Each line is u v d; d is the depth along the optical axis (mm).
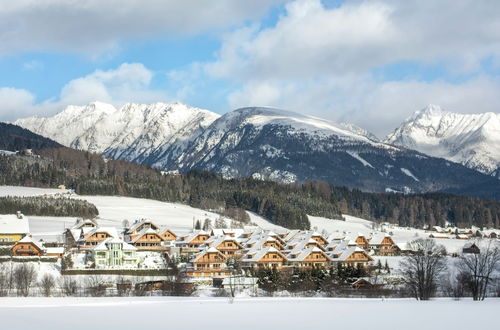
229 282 176375
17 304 125438
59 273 186875
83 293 157250
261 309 117562
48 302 129250
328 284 173625
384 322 99875
